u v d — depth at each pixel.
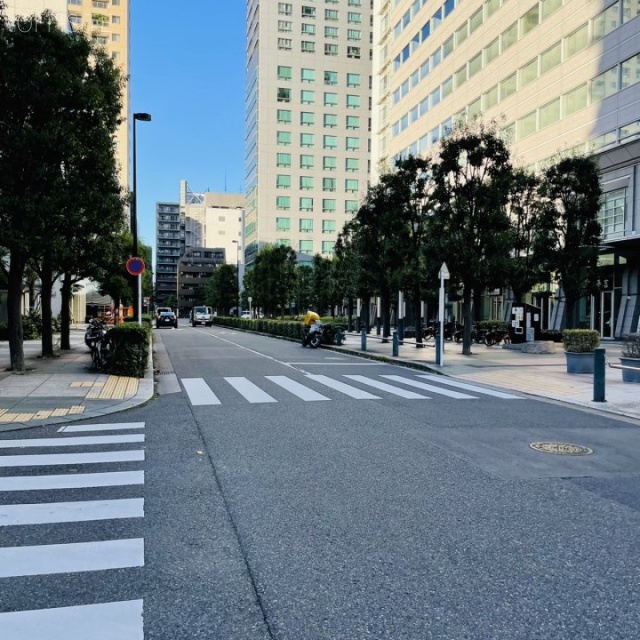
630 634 2.84
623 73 28.22
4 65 11.84
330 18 90.19
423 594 3.22
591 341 15.07
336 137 90.81
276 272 52.16
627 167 28.53
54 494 4.91
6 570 3.47
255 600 3.13
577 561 3.68
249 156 98.81
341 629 2.85
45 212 11.87
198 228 181.12
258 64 88.38
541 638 2.79
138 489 5.06
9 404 9.39
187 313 148.25
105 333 13.86
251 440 7.04
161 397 10.70
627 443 7.13
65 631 2.81
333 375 14.50
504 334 26.44
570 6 31.78
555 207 25.48
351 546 3.87
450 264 19.58
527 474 5.66
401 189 23.52
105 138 12.84
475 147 20.17
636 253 28.56
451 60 44.66
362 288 29.00
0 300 27.81
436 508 4.64
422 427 7.95
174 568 3.52
